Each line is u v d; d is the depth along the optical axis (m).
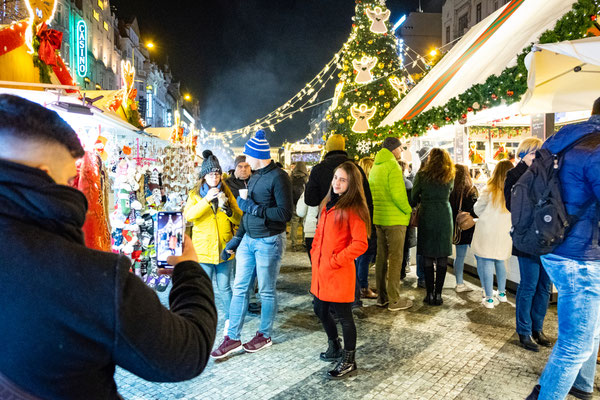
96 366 0.89
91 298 0.85
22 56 3.58
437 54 11.22
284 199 3.68
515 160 7.89
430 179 5.02
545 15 4.91
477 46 6.41
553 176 2.58
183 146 8.56
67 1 30.30
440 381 3.26
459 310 4.95
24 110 0.92
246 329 4.43
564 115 7.30
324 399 3.01
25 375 0.82
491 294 4.98
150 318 0.91
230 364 3.59
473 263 6.61
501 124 8.60
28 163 0.92
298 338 4.15
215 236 3.96
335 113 12.66
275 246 3.78
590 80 4.36
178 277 1.17
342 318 3.35
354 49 12.12
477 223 4.99
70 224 0.92
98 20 36.94
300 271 7.09
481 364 3.55
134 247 5.33
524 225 2.64
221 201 3.86
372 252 5.48
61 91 3.53
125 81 6.01
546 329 4.28
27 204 0.86
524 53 4.47
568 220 2.52
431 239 5.03
